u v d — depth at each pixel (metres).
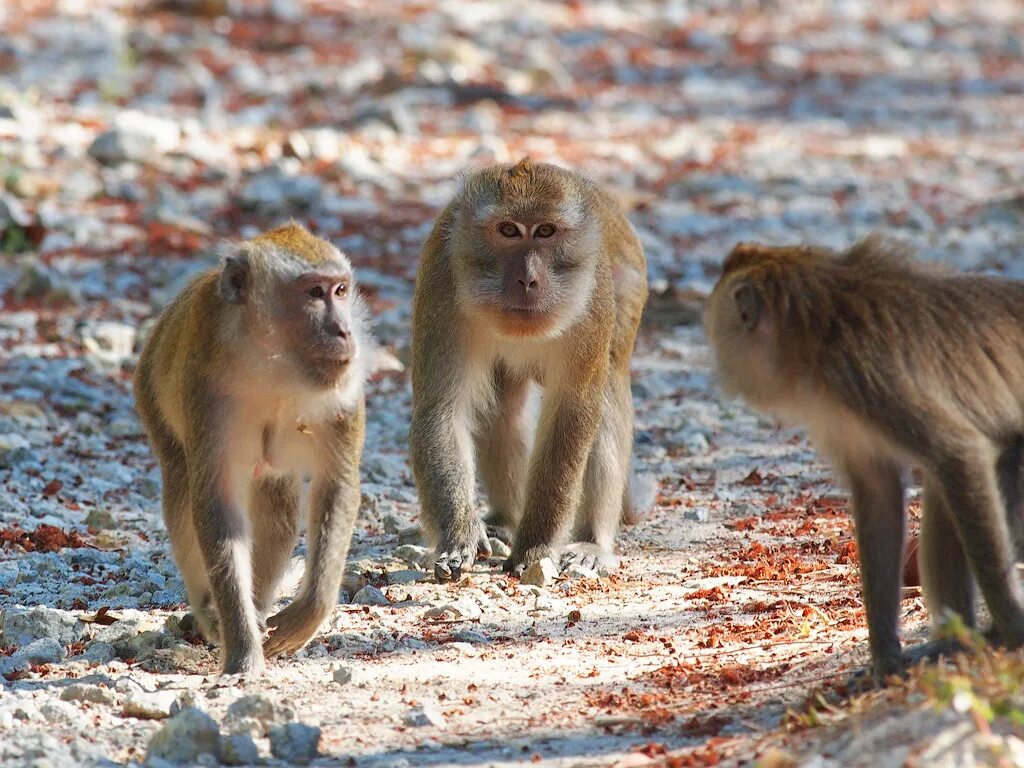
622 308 13.73
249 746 8.21
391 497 15.52
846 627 10.47
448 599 11.94
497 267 12.58
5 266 23.81
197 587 10.77
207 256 24.19
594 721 8.79
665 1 55.56
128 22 42.88
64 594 12.09
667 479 16.02
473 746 8.46
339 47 43.19
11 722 8.89
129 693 9.48
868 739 7.53
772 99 42.88
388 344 21.39
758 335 8.84
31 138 30.30
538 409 14.48
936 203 30.84
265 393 10.23
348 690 9.59
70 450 16.67
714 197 30.75
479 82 39.88
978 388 8.59
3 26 41.25
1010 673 7.61
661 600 11.72
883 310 8.55
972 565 8.27
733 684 9.32
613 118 38.59
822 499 14.91
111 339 20.58
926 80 47.03
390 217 28.03
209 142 31.72
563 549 13.16
